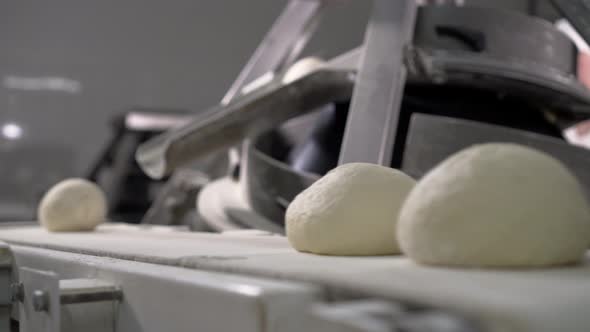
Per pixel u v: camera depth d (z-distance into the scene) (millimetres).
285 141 1469
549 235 457
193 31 3789
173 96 3770
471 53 1092
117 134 2879
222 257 570
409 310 340
